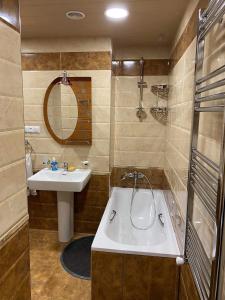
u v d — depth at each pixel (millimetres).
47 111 2779
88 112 2723
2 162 819
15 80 885
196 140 1300
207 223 1098
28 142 2855
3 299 844
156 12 1895
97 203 2871
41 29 2328
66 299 1951
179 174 1900
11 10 851
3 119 817
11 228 883
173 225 2127
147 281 1717
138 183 3107
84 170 2795
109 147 2756
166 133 2928
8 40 834
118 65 2930
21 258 963
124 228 2787
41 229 3045
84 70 2643
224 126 778
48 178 2543
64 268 2316
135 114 2994
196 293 1200
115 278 1741
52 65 2680
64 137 2805
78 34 2486
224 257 823
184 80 1791
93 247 1730
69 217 2740
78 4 1766
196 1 1449
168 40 2627
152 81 2906
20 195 944
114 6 1795
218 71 888
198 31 1191
